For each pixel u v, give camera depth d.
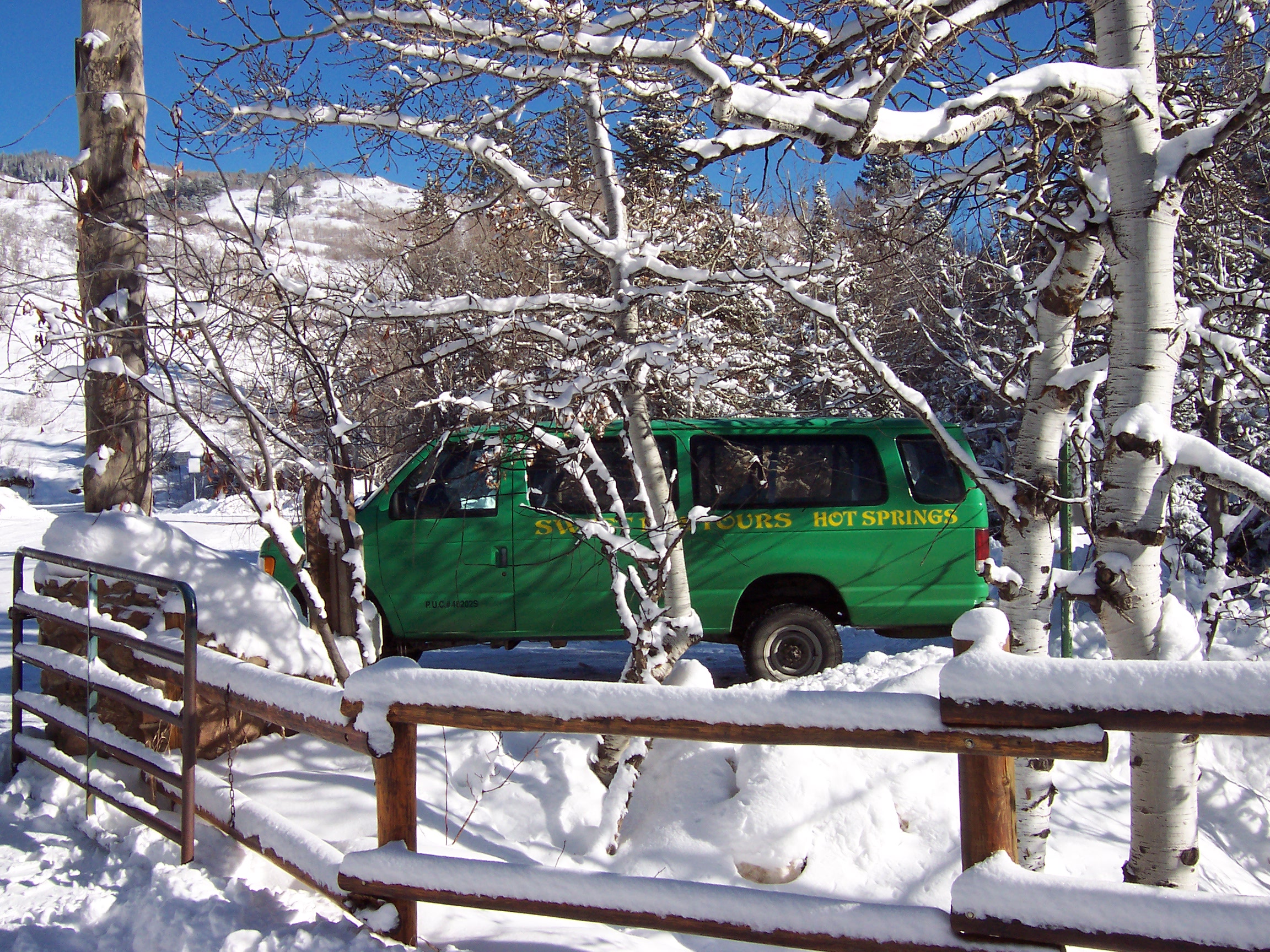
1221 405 6.19
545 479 7.09
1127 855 4.69
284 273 4.79
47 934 2.84
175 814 3.68
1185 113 4.66
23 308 4.24
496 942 3.04
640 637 4.91
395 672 2.84
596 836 4.41
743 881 4.07
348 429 4.71
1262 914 2.00
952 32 3.94
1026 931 2.17
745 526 7.04
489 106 5.33
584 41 4.22
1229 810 5.38
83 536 4.29
